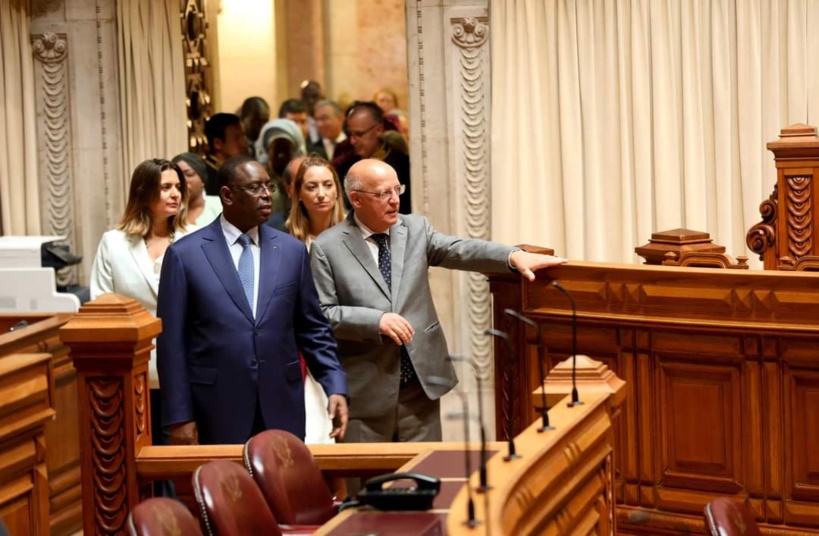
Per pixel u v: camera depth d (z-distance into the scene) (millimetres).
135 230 5457
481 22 8234
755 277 4543
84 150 8555
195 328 4496
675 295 4695
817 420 4508
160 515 2941
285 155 10141
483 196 8344
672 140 7898
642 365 4820
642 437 4836
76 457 5891
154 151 8570
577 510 3643
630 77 7938
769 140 7727
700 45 7816
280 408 4504
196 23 9523
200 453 4141
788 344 4523
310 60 11961
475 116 8305
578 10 7992
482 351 8344
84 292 8133
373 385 4871
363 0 11898
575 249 8086
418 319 4918
